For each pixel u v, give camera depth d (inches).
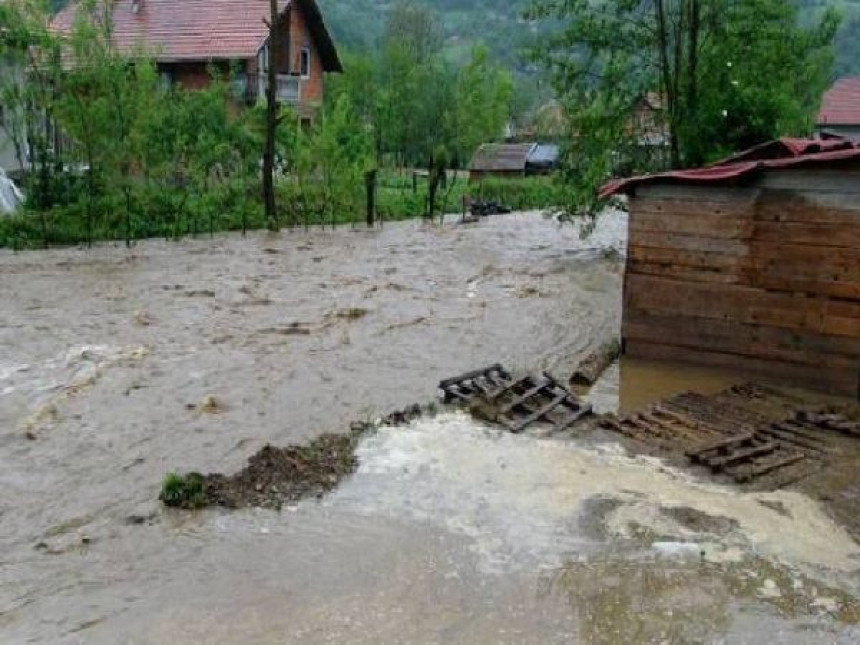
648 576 223.3
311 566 226.8
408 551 234.2
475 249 821.9
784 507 262.5
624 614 207.9
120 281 610.9
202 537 241.4
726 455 295.6
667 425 330.0
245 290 588.1
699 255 403.9
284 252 773.9
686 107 750.5
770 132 725.9
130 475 281.7
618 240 909.8
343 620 204.4
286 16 1381.6
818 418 332.5
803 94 914.7
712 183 390.6
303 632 199.8
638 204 414.9
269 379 385.1
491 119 1927.9
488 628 202.2
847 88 1785.2
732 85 724.7
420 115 1980.8
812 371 382.3
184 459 295.4
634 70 790.5
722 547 237.6
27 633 198.7
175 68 1327.5
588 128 794.8
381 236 908.6
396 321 504.4
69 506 259.3
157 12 1403.8
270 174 941.8
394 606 210.1
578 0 794.2
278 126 1040.2
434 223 1050.7
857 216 362.0
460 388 361.7
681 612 208.8
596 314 537.3
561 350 448.8
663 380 394.0
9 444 306.5
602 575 223.8
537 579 221.8
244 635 198.7
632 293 424.5
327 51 1542.8
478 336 473.1
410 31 2488.9
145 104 861.8
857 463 297.3
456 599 213.2
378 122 1911.9
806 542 241.6
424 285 624.4
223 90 1061.8
